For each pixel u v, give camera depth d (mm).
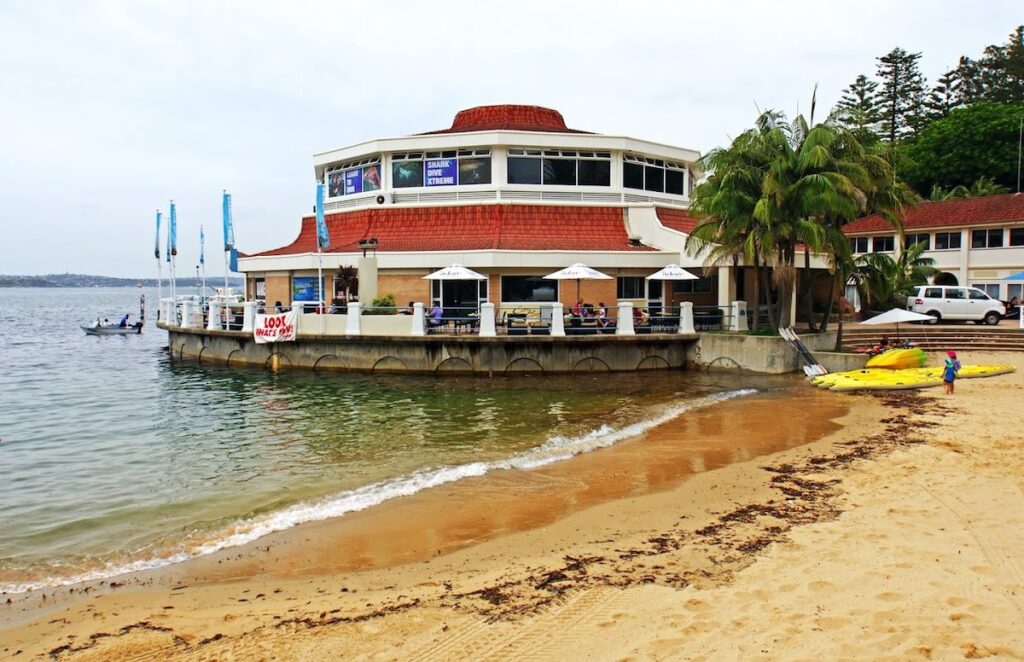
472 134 41031
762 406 21594
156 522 12406
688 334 30922
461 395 25172
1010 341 31578
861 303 43812
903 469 13445
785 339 28797
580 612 7996
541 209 40250
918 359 26375
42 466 16781
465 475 14812
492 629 7707
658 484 13617
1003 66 74750
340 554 10531
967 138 63688
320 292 33406
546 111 48375
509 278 36906
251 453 17594
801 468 14102
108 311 154750
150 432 20688
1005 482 12195
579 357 30078
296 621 8219
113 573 10078
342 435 19281
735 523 10906
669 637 7230
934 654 6562
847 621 7285
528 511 12273
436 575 9531
